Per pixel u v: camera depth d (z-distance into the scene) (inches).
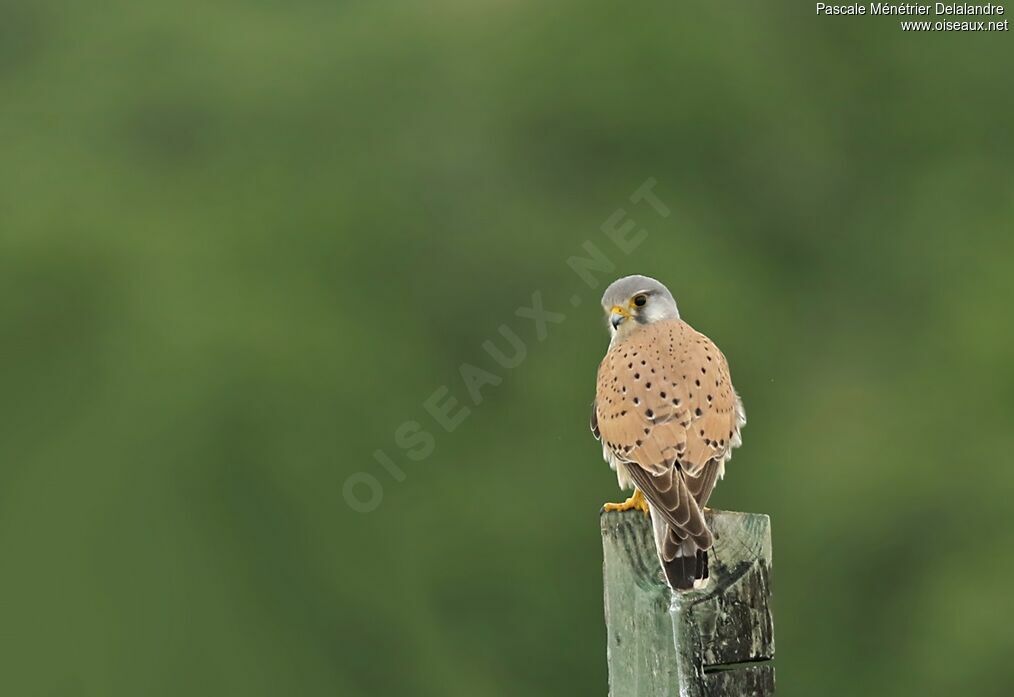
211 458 568.4
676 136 679.1
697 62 689.0
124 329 622.2
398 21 725.3
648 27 682.8
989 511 610.9
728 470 621.0
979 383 658.2
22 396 607.2
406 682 536.1
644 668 220.5
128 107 716.0
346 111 694.5
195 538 553.0
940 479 621.9
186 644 531.5
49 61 749.9
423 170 665.6
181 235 650.8
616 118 673.6
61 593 542.3
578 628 549.6
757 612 218.7
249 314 609.3
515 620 549.3
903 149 739.4
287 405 579.8
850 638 594.9
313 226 648.4
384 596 547.8
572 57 682.8
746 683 218.2
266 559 552.7
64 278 634.2
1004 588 592.1
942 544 607.5
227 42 736.3
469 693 540.1
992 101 749.3
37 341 622.2
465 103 684.1
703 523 220.8
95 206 663.1
